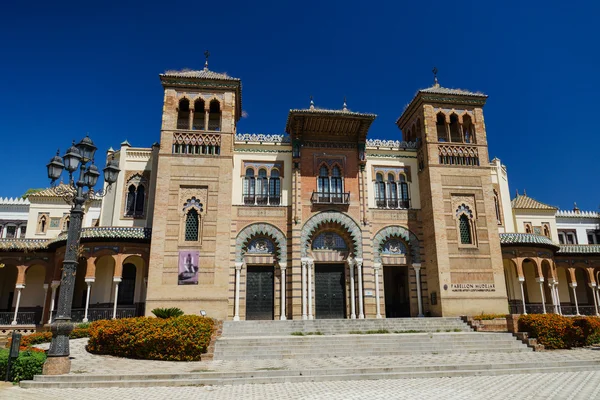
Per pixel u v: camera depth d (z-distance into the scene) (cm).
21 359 1384
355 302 2919
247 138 3100
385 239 3061
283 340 1989
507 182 3647
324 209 3000
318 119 2981
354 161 3134
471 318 2555
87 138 1608
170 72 2953
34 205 3747
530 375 1509
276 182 3073
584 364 1670
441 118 3322
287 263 2908
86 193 1589
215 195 2769
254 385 1352
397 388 1276
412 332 2408
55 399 1132
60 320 1423
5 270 3491
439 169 3053
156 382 1355
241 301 2819
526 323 2166
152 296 2555
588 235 4606
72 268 1476
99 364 1597
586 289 3878
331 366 1580
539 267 3100
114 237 2694
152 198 3086
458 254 2900
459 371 1515
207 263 2648
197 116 3152
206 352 1798
